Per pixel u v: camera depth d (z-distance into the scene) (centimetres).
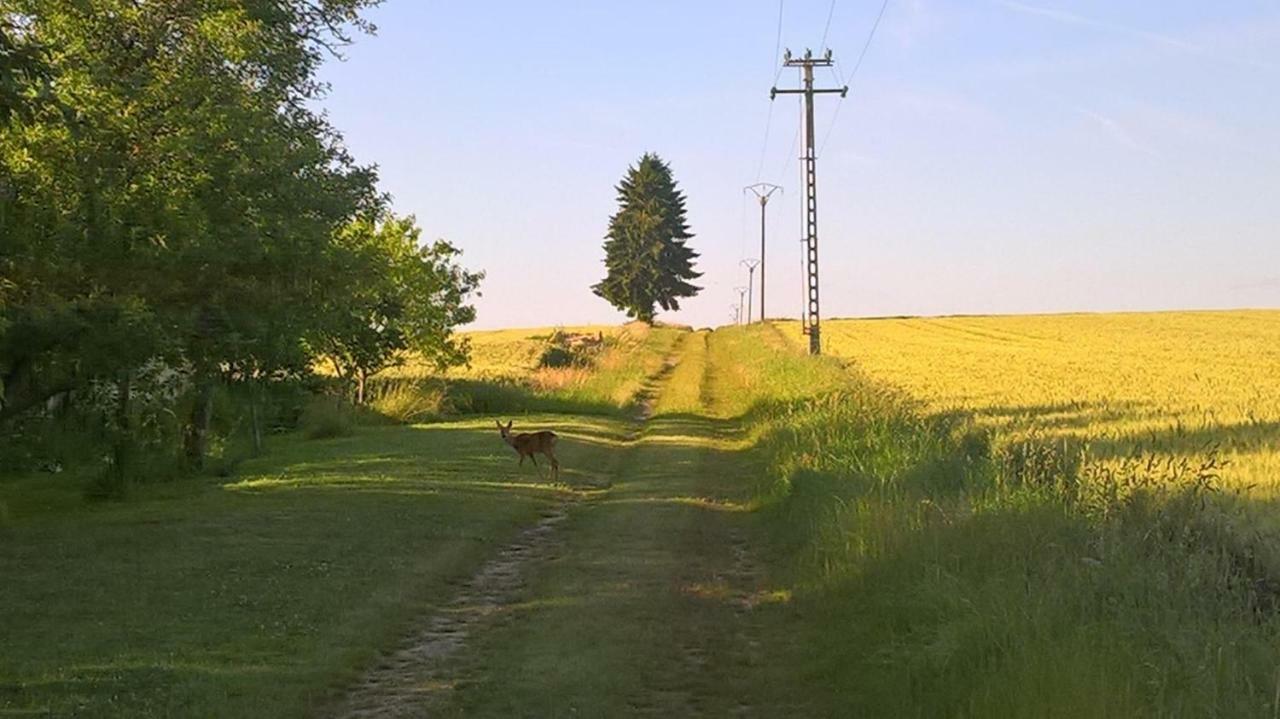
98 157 1666
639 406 4428
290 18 2059
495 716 870
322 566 1401
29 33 1719
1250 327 9694
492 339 10631
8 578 1317
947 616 933
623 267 13150
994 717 734
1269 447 1927
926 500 1330
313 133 2184
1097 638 780
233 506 1912
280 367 2372
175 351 1886
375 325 3797
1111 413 2831
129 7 1762
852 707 874
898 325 11312
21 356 1741
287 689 909
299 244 1883
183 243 1703
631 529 1747
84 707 849
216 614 1150
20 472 2427
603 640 1090
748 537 1686
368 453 2755
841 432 2181
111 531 1655
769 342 7819
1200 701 675
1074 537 1095
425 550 1527
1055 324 10969
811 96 5331
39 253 1620
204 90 1797
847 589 1194
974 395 3653
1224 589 929
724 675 984
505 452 2762
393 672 993
